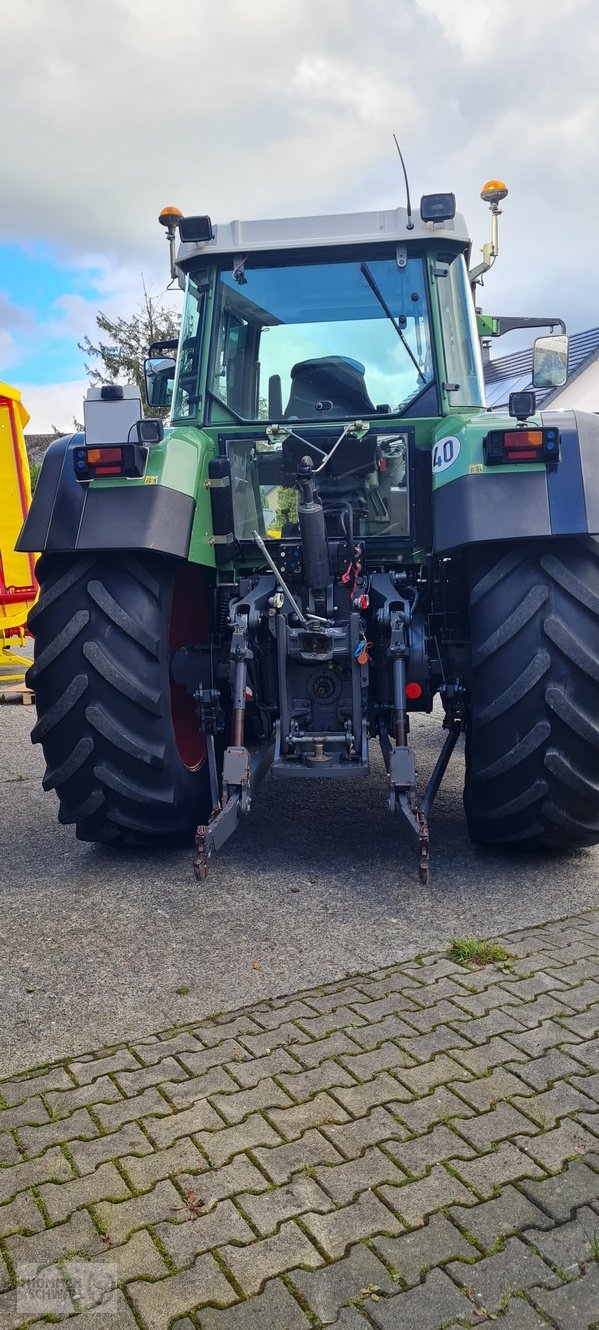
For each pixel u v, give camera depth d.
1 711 8.07
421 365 4.08
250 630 3.77
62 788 3.73
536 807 3.53
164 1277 1.78
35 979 2.90
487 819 3.64
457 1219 1.90
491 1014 2.61
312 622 3.70
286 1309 1.71
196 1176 2.03
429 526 4.05
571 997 2.69
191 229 4.06
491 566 3.51
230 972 2.91
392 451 4.03
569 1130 2.14
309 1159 2.07
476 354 4.21
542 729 3.39
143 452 3.50
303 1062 2.42
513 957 2.95
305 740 3.71
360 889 3.57
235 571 4.28
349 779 5.24
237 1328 1.67
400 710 3.58
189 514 3.63
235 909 3.40
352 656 3.69
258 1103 2.26
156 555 3.63
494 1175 2.01
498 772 3.47
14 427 8.91
